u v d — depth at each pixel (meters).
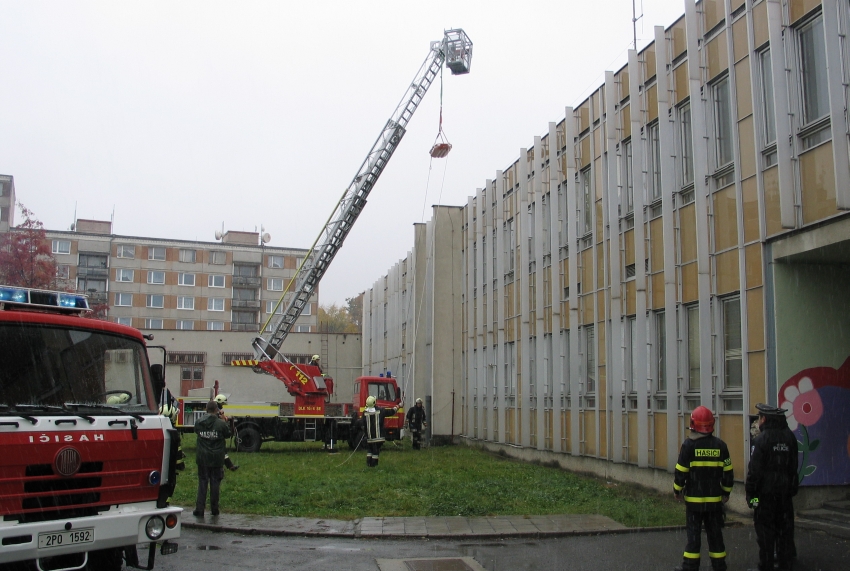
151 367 7.97
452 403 28.36
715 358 12.82
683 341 13.84
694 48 13.51
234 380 49.66
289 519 11.42
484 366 25.56
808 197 10.85
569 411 18.67
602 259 17.31
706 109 13.38
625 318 15.98
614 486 15.34
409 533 10.34
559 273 19.52
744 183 12.23
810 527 10.36
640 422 14.79
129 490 7.05
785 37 11.41
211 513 11.78
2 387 6.74
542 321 20.39
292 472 17.31
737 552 9.22
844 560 8.48
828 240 10.44
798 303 11.52
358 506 12.61
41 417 6.63
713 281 13.01
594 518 11.52
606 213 17.03
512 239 23.34
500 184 24.38
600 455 16.88
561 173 19.84
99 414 7.11
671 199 14.18
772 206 11.58
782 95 11.16
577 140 18.89
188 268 76.56
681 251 14.02
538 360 20.38
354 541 10.09
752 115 12.05
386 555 9.20
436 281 29.03
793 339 11.42
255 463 19.91
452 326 28.91
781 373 11.31
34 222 35.00
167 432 7.47
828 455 11.32
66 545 6.41
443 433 28.09
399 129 26.27
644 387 14.82
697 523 7.59
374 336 45.12
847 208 9.96
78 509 6.65
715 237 13.03
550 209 20.28
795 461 8.11
